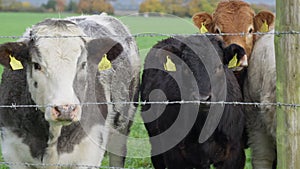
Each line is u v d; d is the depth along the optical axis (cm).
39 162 753
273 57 836
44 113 705
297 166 599
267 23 1045
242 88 920
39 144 744
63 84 677
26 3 8144
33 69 701
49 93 680
